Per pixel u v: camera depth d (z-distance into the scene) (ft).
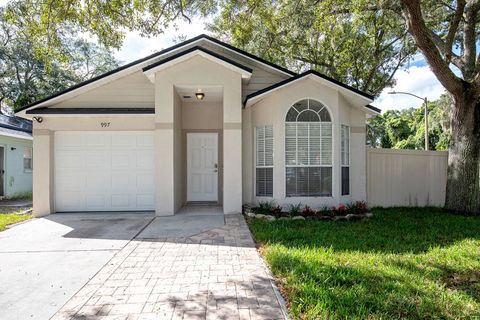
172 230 21.59
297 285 11.92
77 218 26.50
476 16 30.83
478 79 27.30
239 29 32.68
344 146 29.27
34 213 28.50
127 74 30.40
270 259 14.90
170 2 24.95
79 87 29.81
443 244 18.30
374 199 32.32
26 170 49.42
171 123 27.45
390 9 29.96
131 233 20.88
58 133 29.58
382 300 10.84
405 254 16.29
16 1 23.06
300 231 20.80
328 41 47.16
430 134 86.53
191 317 9.75
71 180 29.66
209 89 28.86
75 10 24.13
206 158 34.40
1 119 50.78
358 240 18.86
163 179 27.30
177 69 27.58
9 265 14.80
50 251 17.02
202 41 31.60
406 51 47.93
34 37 25.04
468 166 28.89
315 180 27.53
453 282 12.84
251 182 29.53
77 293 11.66
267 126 28.55
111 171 29.81
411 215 27.63
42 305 10.75
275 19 33.71
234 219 25.14
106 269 14.14
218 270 13.79
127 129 29.53
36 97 66.69
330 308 10.21
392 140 105.29
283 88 27.45
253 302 10.72
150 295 11.34
